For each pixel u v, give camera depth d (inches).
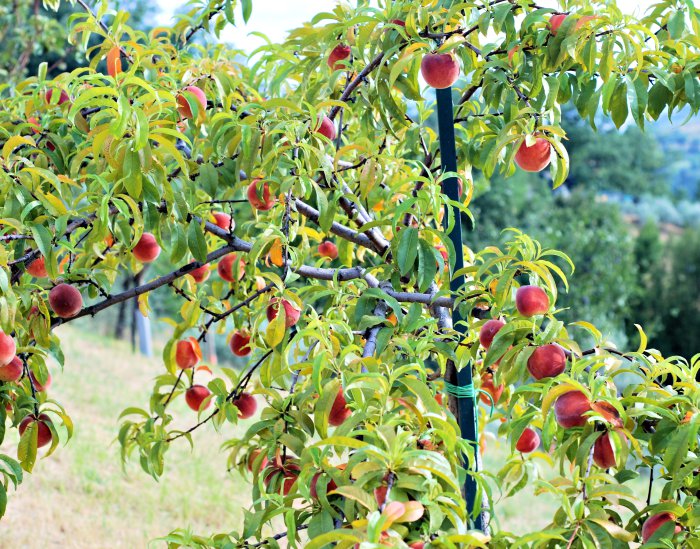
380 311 85.5
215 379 95.0
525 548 62.6
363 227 83.8
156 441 101.9
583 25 82.2
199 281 112.2
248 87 100.5
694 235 722.8
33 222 80.4
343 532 50.3
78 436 254.2
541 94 89.0
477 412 96.1
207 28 116.4
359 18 90.7
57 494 210.8
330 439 55.6
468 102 103.7
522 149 85.6
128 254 106.3
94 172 91.6
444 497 54.7
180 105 94.7
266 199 93.2
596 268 503.5
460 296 81.0
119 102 73.2
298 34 106.9
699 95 84.0
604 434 66.8
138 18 507.5
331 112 99.1
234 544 74.5
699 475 66.6
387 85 92.2
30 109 101.1
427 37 90.1
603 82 82.5
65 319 95.4
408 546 52.7
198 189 110.9
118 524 200.8
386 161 99.7
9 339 80.3
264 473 82.4
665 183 1078.4
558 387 66.6
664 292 693.9
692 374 72.5
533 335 72.1
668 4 89.4
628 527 68.5
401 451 54.8
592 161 960.3
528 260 77.8
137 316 413.4
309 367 72.5
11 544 180.2
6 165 82.1
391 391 71.2
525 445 96.0
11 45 285.4
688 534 64.6
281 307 79.8
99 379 330.6
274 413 83.8
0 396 89.9
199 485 231.8
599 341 74.5
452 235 85.8
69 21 105.0
